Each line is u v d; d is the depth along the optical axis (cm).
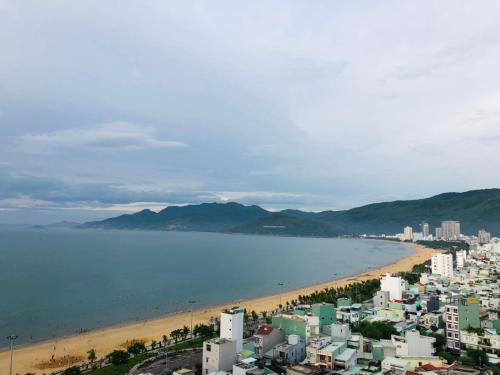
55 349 17025
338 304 19225
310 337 13812
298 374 11044
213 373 10956
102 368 13600
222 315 12962
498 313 16700
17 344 17900
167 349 14962
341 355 12094
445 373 10644
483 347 13625
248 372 10775
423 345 12488
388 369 11331
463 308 14488
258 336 13525
